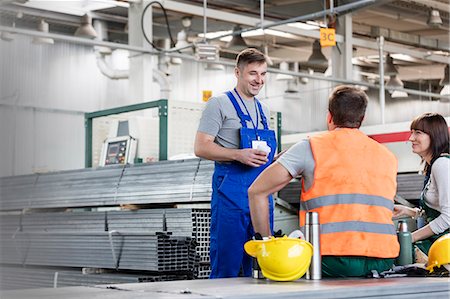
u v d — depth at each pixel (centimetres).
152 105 608
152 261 503
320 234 289
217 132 405
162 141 596
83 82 1534
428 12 1320
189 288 245
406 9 1309
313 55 1313
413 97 2025
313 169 296
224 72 1745
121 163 637
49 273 598
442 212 351
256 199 300
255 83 408
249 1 1259
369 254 292
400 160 816
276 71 1211
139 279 508
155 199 573
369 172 299
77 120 1523
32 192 689
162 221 539
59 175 673
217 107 405
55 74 1488
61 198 662
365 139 305
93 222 600
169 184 564
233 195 395
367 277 293
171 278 516
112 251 536
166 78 1223
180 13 1273
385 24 1487
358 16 1398
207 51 890
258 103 419
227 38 1405
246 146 402
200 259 518
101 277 542
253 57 406
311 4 1255
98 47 1334
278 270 269
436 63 1727
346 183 295
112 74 1338
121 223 575
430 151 375
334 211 293
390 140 826
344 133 302
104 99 1563
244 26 1305
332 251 289
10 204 692
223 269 397
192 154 583
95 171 645
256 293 222
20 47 1428
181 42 1237
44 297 224
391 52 1423
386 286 247
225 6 1255
